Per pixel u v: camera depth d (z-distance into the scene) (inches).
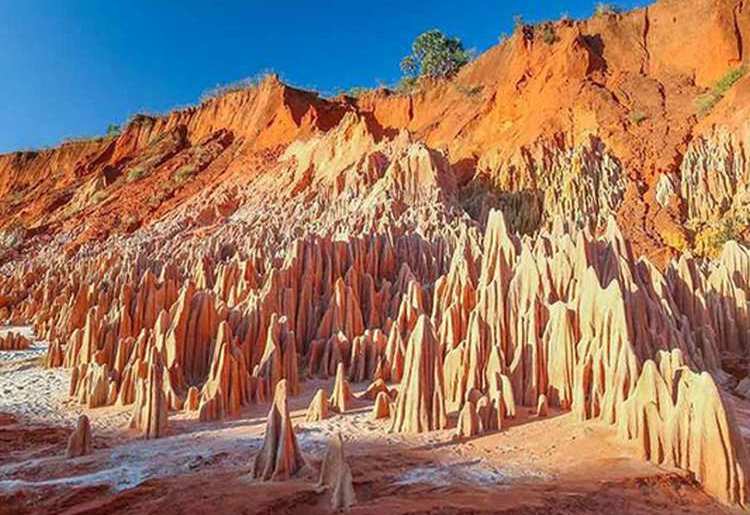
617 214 1476.4
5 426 719.1
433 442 573.3
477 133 2026.3
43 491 485.7
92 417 757.3
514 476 475.5
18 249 2292.1
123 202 2434.8
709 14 1893.5
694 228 1354.6
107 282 1396.4
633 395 527.5
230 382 751.7
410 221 1368.1
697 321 844.6
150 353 826.2
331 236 1209.4
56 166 3371.1
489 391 636.1
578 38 2010.3
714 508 426.9
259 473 492.7
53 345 1096.2
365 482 468.8
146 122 3191.4
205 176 2458.2
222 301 996.6
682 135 1616.6
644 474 454.9
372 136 1905.8
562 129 1792.6
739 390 703.7
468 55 2706.7
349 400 738.2
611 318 616.1
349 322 956.6
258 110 2719.0
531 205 1611.7
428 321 641.6
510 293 735.1
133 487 478.9
